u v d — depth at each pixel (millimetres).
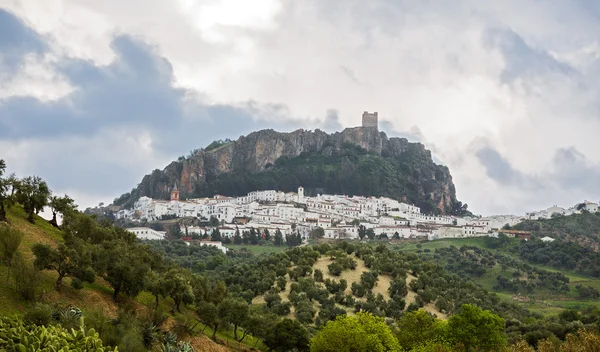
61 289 91062
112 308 93875
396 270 186625
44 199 119438
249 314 117625
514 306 177875
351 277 183375
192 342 98750
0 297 79312
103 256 100438
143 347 80938
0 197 109500
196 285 126812
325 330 107750
